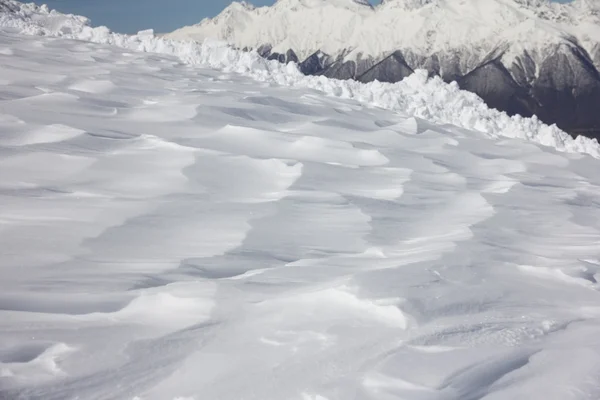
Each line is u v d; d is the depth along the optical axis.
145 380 2.74
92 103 8.09
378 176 6.75
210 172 6.07
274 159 6.56
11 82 8.95
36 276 3.74
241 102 8.91
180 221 4.85
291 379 2.70
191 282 3.68
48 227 4.53
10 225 4.52
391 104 11.13
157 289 3.62
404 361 2.83
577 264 4.36
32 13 16.66
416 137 8.94
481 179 7.36
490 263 4.29
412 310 3.33
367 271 3.85
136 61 12.10
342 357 2.87
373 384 2.64
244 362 2.85
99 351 2.95
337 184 6.29
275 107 9.07
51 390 2.64
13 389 2.63
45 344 3.00
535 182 7.57
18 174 5.56
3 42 12.52
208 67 12.77
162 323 3.25
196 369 2.81
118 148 6.54
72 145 6.37
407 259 4.27
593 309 3.63
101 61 11.70
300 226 5.01
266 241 4.61
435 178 7.00
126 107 8.21
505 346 3.04
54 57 11.49
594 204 6.89
